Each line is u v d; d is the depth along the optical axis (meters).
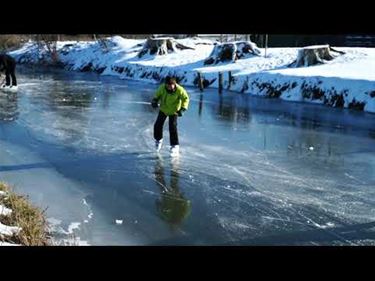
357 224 6.36
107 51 35.50
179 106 9.66
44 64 39.00
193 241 5.83
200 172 8.63
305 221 6.46
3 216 5.80
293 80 19.02
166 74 26.69
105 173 8.59
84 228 6.17
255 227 6.27
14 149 10.31
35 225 5.73
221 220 6.50
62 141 11.01
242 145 10.73
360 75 17.55
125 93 20.62
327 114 15.15
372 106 15.53
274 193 7.57
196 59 28.86
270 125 13.23
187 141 11.06
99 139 11.20
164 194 7.52
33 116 14.21
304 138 11.54
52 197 7.36
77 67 35.72
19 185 7.91
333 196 7.44
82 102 17.41
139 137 11.38
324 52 22.25
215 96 19.98
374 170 8.85
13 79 22.12
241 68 24.00
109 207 6.96
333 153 10.09
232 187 7.84
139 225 6.32
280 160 9.49
